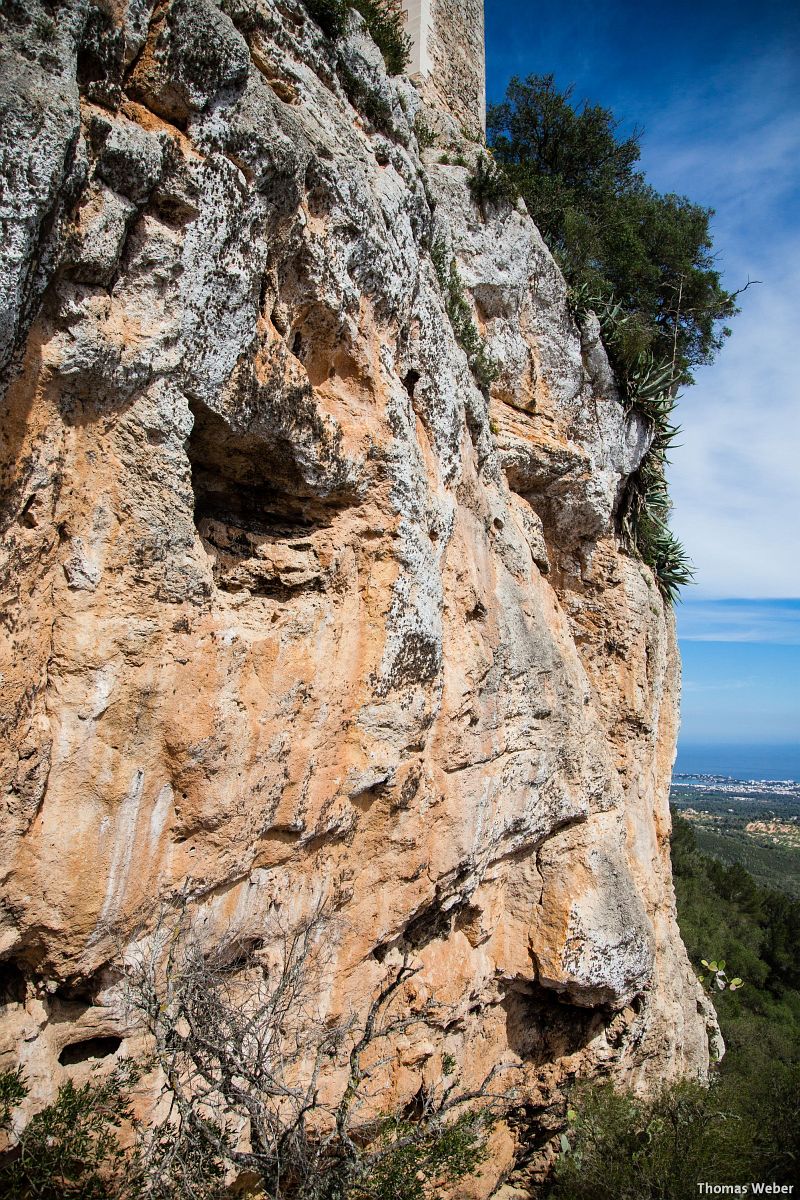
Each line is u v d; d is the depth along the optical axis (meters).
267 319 4.84
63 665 3.88
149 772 4.22
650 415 10.95
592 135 14.13
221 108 4.30
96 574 3.97
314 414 5.09
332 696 5.25
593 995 7.97
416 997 6.47
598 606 10.35
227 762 4.54
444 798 6.48
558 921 7.75
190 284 4.18
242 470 5.15
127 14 3.82
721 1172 7.67
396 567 5.70
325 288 5.15
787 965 31.69
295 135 4.77
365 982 5.95
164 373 4.14
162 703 4.23
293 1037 5.33
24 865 3.77
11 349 3.40
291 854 5.17
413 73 9.88
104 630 3.98
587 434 10.00
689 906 33.16
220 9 4.59
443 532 6.48
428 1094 5.36
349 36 6.16
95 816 3.99
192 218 4.18
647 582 11.09
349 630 5.47
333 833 5.43
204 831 4.52
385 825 5.84
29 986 4.04
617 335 10.52
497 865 7.66
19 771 3.67
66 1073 4.17
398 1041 6.31
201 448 4.84
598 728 9.17
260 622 4.99
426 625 5.91
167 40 4.02
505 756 7.32
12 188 3.13
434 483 6.48
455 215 8.82
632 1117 7.96
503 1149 7.89
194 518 5.16
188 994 4.14
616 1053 8.48
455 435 6.80
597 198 14.06
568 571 10.27
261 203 4.54
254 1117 4.20
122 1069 4.21
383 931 5.98
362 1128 5.58
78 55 3.63
